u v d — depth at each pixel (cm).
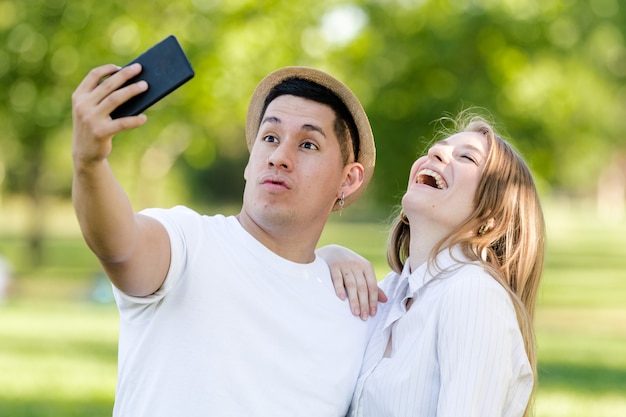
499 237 420
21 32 2208
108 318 1642
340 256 438
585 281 2412
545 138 2280
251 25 2097
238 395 371
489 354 379
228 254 382
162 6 2125
